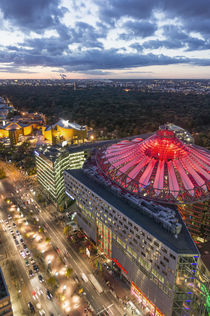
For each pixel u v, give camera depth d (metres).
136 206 97.44
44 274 109.12
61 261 116.56
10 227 141.25
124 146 149.00
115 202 103.12
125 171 121.75
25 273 109.69
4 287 76.25
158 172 116.19
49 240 127.44
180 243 77.81
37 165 186.75
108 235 110.00
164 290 82.31
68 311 92.38
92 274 109.31
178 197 103.94
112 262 112.25
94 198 112.81
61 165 164.50
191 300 78.44
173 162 120.44
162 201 102.81
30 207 163.62
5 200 172.38
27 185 196.00
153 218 90.50
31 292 100.38
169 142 126.88
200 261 78.56
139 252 90.50
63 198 172.25
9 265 113.81
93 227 120.94
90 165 141.88
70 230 136.62
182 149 126.62
